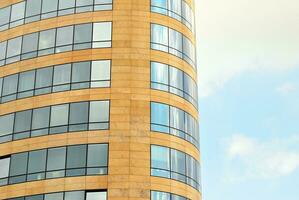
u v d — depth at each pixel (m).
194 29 53.69
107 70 46.41
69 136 44.81
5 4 52.44
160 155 44.59
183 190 45.00
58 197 43.22
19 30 50.56
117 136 44.22
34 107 47.03
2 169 46.34
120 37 47.41
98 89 45.81
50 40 48.81
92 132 44.50
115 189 42.66
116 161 43.44
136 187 42.88
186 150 46.69
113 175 43.03
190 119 48.38
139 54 47.03
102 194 42.69
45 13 49.97
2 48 50.88
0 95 49.03
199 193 47.66
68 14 49.06
